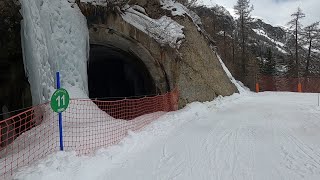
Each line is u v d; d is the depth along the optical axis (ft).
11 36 36.65
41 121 34.17
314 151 22.86
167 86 51.39
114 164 20.90
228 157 21.90
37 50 35.50
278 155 22.04
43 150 23.11
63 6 41.29
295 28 138.72
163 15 54.44
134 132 28.35
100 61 66.64
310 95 73.77
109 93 71.10
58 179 17.49
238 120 37.27
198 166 20.13
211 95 57.93
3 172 19.08
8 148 27.25
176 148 24.73
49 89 36.40
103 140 25.86
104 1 45.27
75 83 39.83
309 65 140.67
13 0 35.19
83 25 43.62
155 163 20.98
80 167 19.19
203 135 29.19
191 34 57.31
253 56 141.79
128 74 66.33
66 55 39.73
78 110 35.53
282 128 31.45
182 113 42.63
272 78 129.59
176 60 50.39
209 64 61.87
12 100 38.42
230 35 147.74
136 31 48.39
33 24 35.53
